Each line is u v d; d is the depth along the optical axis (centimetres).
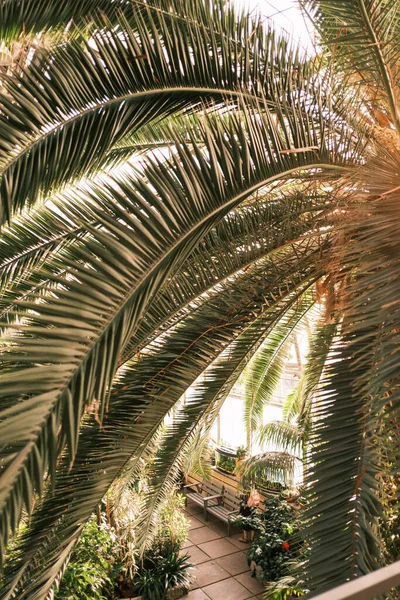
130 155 418
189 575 831
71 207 284
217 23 307
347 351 271
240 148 239
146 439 316
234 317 343
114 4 311
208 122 224
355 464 233
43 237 374
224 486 1130
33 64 231
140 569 802
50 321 143
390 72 290
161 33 304
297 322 477
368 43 277
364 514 214
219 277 329
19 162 214
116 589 773
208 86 289
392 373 191
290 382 1079
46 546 265
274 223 330
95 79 245
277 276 340
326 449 244
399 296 196
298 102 296
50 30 306
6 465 116
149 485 375
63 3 301
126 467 315
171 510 872
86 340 145
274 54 319
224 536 1021
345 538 212
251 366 530
